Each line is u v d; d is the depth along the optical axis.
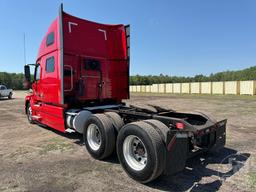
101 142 4.86
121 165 4.30
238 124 9.17
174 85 54.19
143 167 3.90
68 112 6.41
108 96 7.70
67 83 6.77
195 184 3.85
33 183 3.92
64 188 3.73
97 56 7.40
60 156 5.34
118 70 7.82
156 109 5.75
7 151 5.80
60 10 6.33
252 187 3.71
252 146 5.96
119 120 5.07
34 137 7.26
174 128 4.36
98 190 3.66
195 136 4.22
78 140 6.75
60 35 6.36
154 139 3.69
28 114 10.00
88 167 4.65
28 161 5.03
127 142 4.18
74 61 6.90
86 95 7.12
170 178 4.10
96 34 7.38
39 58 8.10
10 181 4.01
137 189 3.69
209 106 17.31
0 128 8.91
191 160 4.96
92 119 5.10
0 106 18.53
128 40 7.49
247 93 37.41
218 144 4.91
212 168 4.53
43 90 7.77
